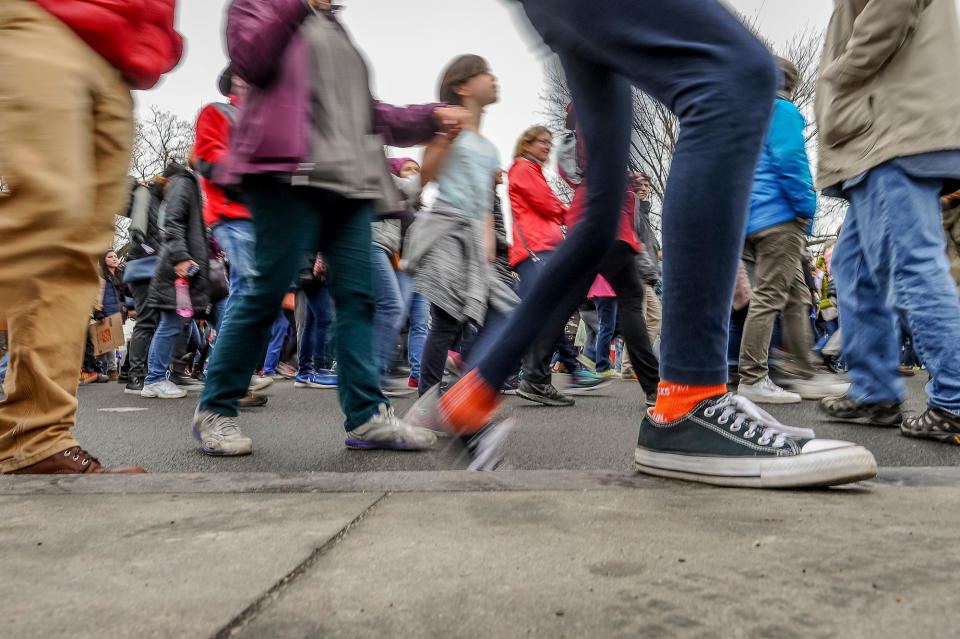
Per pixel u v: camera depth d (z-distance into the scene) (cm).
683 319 154
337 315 274
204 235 539
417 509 127
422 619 76
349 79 251
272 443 300
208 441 268
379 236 459
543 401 463
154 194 613
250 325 262
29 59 177
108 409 461
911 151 270
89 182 189
